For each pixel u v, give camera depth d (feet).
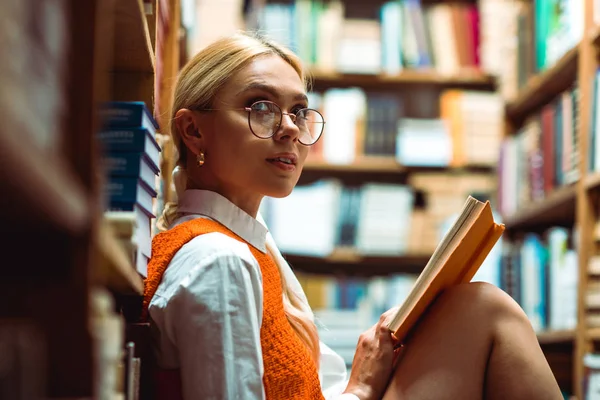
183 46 7.93
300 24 11.93
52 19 1.97
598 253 8.08
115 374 2.80
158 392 4.05
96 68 2.24
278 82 4.67
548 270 9.34
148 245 4.03
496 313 4.50
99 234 2.26
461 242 4.45
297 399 4.17
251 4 11.80
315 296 11.50
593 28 8.28
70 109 2.20
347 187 12.64
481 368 4.44
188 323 3.90
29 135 1.61
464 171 12.12
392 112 11.95
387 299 11.48
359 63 11.96
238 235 4.55
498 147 11.72
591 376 7.72
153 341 4.09
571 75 9.55
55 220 1.90
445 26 12.19
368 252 11.65
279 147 4.60
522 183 10.44
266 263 4.55
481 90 12.50
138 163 3.65
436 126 11.90
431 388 4.42
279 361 4.16
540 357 4.45
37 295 2.18
